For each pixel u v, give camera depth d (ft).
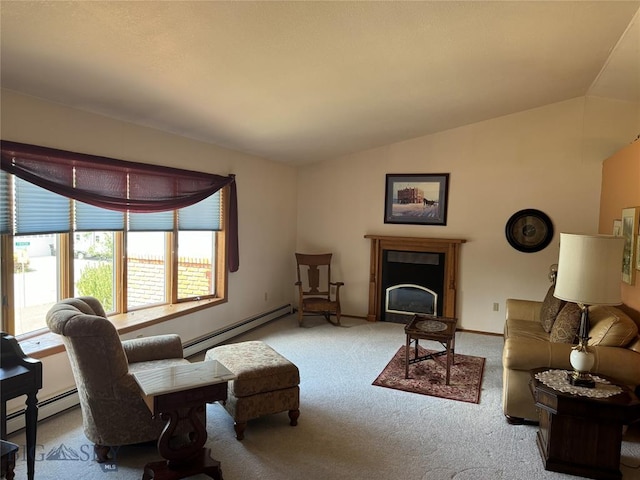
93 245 12.07
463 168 18.75
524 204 17.97
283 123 14.34
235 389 9.28
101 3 6.73
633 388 9.00
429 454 8.88
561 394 8.12
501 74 12.71
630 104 16.38
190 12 7.33
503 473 8.27
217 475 7.70
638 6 8.92
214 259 16.53
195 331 15.07
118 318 12.75
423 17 8.61
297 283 19.33
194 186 14.56
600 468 8.14
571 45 10.93
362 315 20.80
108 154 11.50
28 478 7.29
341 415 10.59
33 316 10.48
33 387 7.13
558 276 8.62
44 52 7.89
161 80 9.79
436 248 19.11
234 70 9.87
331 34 8.82
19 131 9.36
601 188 16.84
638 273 11.23
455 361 14.62
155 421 8.45
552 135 17.43
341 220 20.97
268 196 19.30
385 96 13.24
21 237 10.12
